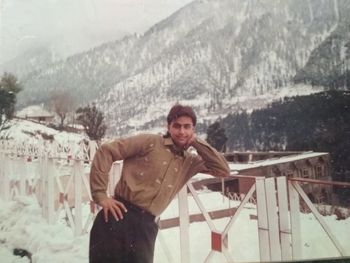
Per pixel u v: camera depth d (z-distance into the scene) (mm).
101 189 2225
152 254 2336
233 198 2566
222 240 2535
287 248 2602
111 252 2273
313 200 2648
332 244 2631
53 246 2570
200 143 2422
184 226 2512
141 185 2301
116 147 2254
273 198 2598
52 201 2713
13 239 2703
